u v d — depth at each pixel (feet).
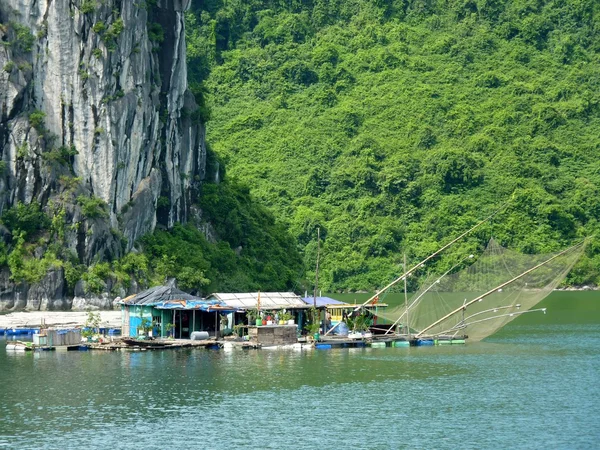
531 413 190.60
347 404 197.47
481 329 292.61
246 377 224.33
